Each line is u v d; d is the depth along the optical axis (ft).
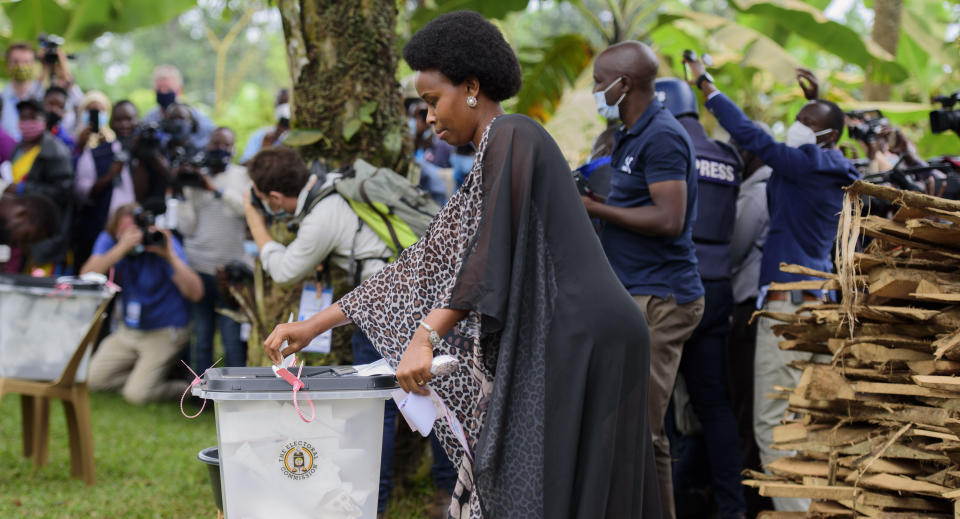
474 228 8.49
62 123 26.66
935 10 29.86
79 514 14.55
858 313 10.18
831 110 13.73
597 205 12.18
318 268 13.96
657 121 12.23
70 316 15.83
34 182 22.79
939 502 9.66
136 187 23.24
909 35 27.94
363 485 8.54
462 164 19.61
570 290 8.38
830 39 23.67
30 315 15.51
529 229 8.43
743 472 11.57
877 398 10.12
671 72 24.85
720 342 14.12
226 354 22.88
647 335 8.66
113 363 24.44
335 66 15.40
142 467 17.63
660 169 11.95
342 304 9.21
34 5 28.89
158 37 89.71
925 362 9.71
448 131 8.91
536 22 70.69
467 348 8.72
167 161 23.86
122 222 22.22
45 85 26.81
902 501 9.70
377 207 13.48
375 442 8.60
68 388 16.08
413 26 25.63
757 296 14.94
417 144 21.90
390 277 9.12
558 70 26.45
